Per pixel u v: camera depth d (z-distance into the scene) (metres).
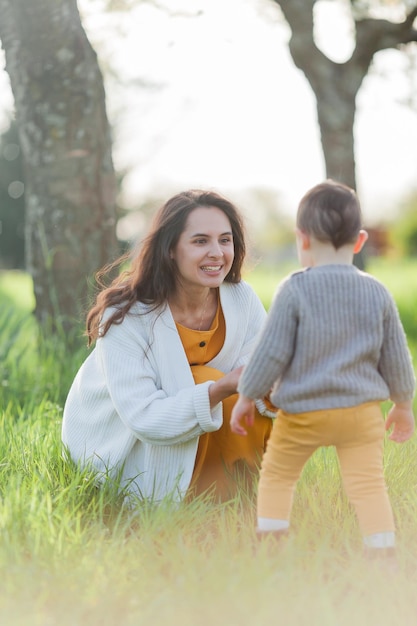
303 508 3.14
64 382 5.20
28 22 5.61
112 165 5.96
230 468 3.48
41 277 5.85
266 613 2.29
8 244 39.84
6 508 2.83
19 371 5.42
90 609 2.35
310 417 2.71
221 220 3.33
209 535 2.87
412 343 8.91
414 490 3.33
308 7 9.09
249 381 2.76
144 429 3.17
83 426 3.52
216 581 2.43
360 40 9.16
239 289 3.58
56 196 5.79
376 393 2.73
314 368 2.72
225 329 3.53
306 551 2.73
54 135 5.75
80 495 3.14
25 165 5.94
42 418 4.38
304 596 2.37
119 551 2.68
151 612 2.30
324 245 2.80
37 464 3.47
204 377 3.38
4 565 2.51
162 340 3.33
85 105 5.75
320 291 2.72
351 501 2.77
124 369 3.28
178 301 3.43
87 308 5.70
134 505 3.16
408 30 9.03
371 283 2.79
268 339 2.73
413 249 40.22
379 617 2.29
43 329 5.84
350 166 9.53
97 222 5.85
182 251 3.29
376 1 9.12
